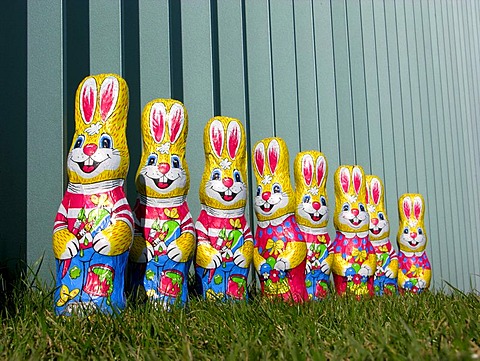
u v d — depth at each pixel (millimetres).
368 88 1328
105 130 556
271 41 1075
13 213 739
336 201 888
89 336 448
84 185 547
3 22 751
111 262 541
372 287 875
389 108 1400
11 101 750
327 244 809
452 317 505
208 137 674
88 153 546
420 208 1062
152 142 619
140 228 604
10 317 505
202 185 675
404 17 1524
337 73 1229
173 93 911
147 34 894
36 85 782
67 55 814
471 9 2010
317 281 798
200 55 955
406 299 694
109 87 563
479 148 1931
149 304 552
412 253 1040
